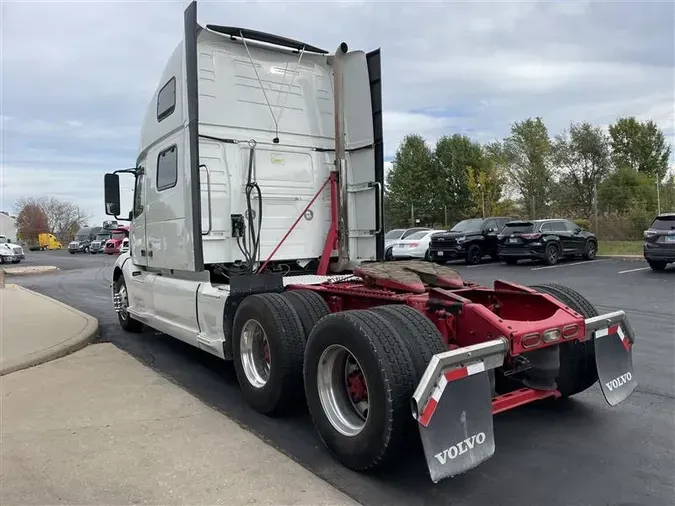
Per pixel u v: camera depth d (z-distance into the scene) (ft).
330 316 11.91
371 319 11.10
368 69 20.40
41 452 12.34
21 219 289.12
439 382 9.77
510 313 14.29
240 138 19.27
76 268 90.58
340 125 20.93
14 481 10.96
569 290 15.02
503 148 153.69
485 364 10.50
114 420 14.37
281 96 20.27
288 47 20.26
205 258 18.53
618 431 13.61
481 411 10.27
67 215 305.73
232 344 16.03
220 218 18.84
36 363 20.42
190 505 9.96
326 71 21.48
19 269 84.28
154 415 14.74
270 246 19.93
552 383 13.43
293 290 15.88
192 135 16.79
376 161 20.35
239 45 19.36
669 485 10.82
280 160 20.17
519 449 12.62
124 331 28.02
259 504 9.98
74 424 14.08
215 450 12.39
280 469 11.43
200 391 17.56
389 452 10.50
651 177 144.87
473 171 153.28
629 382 13.65
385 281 14.49
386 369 10.26
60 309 34.40
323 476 11.36
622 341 13.61
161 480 10.94
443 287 15.12
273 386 14.24
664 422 14.15
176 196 18.93
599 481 11.03
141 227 23.26
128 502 10.10
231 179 19.06
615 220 92.12
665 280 45.16
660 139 169.78
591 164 139.23
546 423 14.19
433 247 68.90
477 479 11.19
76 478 11.06
